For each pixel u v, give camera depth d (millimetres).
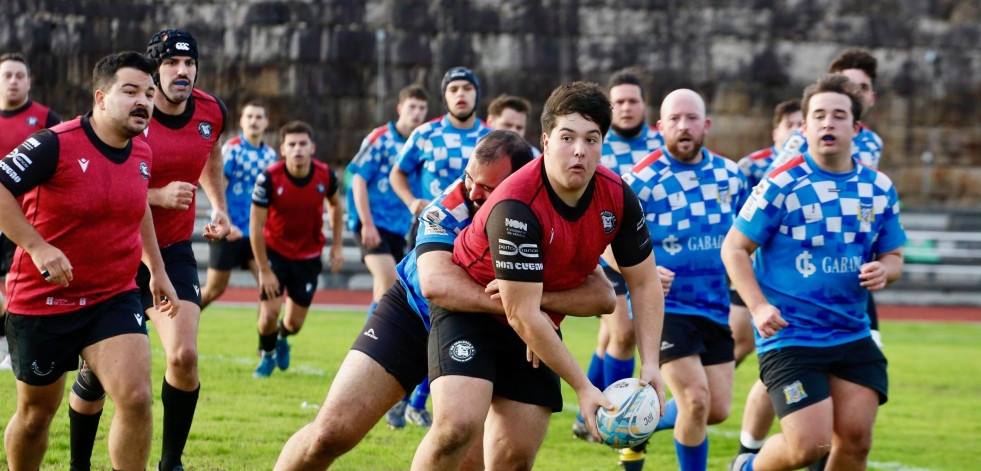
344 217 69438
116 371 15578
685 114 21547
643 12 87062
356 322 49406
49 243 15602
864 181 18453
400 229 35719
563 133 13016
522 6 86062
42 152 15188
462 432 13812
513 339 14602
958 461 25188
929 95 89562
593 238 14016
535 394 14648
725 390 21516
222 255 35344
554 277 14227
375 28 84875
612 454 23812
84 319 15914
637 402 13875
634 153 26906
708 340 21469
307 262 33438
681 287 21359
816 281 18188
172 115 20000
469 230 14375
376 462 21578
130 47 82375
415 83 85375
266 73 83875
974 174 89812
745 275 18125
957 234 73938
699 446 20578
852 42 88812
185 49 19484
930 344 49750
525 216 13367
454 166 28625
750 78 87875
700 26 87500
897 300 69938
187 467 19938
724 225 21828
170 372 18141
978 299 69562
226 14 83750
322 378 32000
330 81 84250
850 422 17828
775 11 88000
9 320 16016
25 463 16594
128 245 16281
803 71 88312
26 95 29172
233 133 83750
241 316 49125
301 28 84062
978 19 89312
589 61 86812
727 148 87938
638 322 14594
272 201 32312
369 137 34438
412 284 15281
